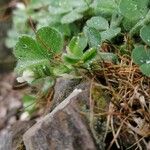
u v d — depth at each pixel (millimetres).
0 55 313
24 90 207
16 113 245
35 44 147
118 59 152
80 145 129
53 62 149
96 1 177
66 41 188
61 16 192
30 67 149
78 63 142
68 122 132
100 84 139
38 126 139
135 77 143
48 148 134
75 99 134
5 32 300
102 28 160
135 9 150
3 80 296
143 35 141
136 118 133
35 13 251
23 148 157
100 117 132
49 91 175
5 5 300
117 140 131
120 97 137
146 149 130
